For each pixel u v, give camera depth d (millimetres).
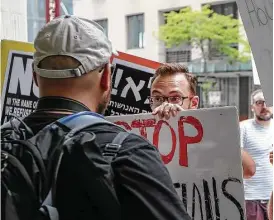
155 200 1095
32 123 1221
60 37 1211
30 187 1086
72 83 1216
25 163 1113
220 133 1633
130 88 2277
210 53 16859
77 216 1094
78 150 1095
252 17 1725
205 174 1654
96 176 1083
